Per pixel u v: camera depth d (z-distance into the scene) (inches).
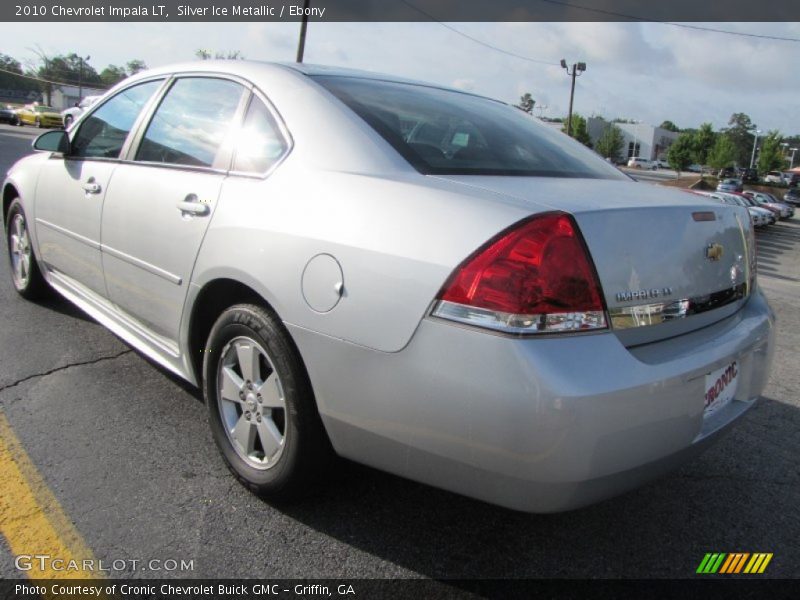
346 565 86.1
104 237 128.9
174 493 98.5
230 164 103.4
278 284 86.4
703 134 3376.0
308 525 93.6
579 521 100.3
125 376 138.1
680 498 109.0
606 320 72.9
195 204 103.5
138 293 119.6
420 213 77.7
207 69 119.6
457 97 121.9
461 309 70.8
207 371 102.9
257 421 96.7
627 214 77.9
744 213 101.9
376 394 77.2
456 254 72.5
